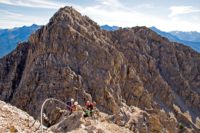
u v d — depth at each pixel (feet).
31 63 449.48
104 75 434.71
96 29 548.31
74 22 483.10
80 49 447.42
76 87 397.80
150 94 538.47
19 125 57.16
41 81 406.00
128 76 496.64
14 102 408.87
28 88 410.11
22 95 406.41
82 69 431.02
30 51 474.49
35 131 59.21
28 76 423.64
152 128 257.34
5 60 529.04
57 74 410.72
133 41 608.19
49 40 449.48
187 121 553.23
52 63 426.10
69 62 432.25
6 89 477.36
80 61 440.45
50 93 389.19
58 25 456.86
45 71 419.54
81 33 474.90
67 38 451.94
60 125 86.07
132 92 482.28
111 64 455.63
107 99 407.85
